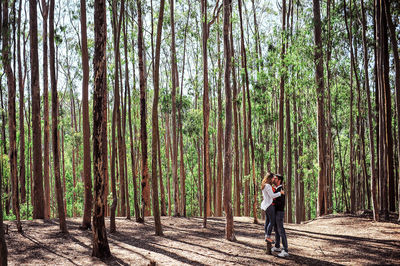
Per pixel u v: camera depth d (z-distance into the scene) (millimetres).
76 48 27438
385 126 15328
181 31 23906
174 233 11945
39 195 14852
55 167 11000
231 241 10297
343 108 20328
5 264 5430
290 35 16125
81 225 12695
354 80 19328
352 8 17500
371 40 17578
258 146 21703
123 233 11797
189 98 24625
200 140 28516
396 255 7949
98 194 8078
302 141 23781
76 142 30156
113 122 12398
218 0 19781
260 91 17828
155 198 11594
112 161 12086
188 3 23000
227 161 10578
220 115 19734
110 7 16422
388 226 11961
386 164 15617
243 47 14117
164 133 29219
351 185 18250
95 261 7715
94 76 8109
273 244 9719
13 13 11602
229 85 10664
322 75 17172
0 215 5434
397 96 12430
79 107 36000
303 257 8000
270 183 8344
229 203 10539
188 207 38281
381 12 13672
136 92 23812
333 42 17297
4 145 20922
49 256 8172
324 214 17047
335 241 10016
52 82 10859
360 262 7430
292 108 22531
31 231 11258
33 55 14836
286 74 15641
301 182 24859
